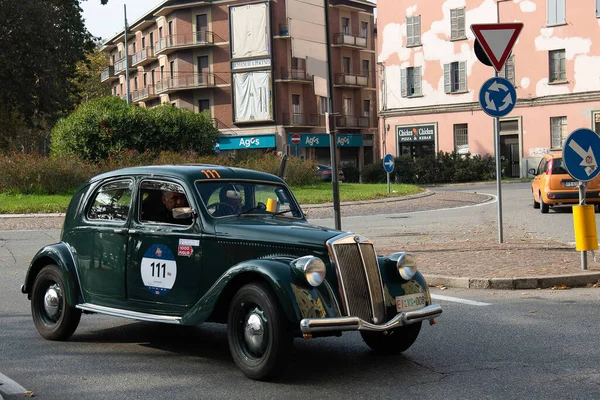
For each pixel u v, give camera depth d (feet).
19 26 127.54
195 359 22.18
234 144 217.77
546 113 155.94
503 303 29.66
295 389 18.71
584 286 33.19
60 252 24.95
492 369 20.21
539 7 155.74
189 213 21.88
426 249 43.83
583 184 35.32
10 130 156.25
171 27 228.02
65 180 98.63
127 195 23.95
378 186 122.83
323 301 18.98
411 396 17.90
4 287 35.96
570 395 17.66
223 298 20.45
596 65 149.79
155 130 127.44
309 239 19.95
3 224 70.33
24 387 19.17
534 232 55.01
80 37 143.64
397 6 174.60
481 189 124.26
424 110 171.63
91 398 18.20
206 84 219.20
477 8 162.81
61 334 24.75
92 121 123.65
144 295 22.84
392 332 22.06
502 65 41.83
